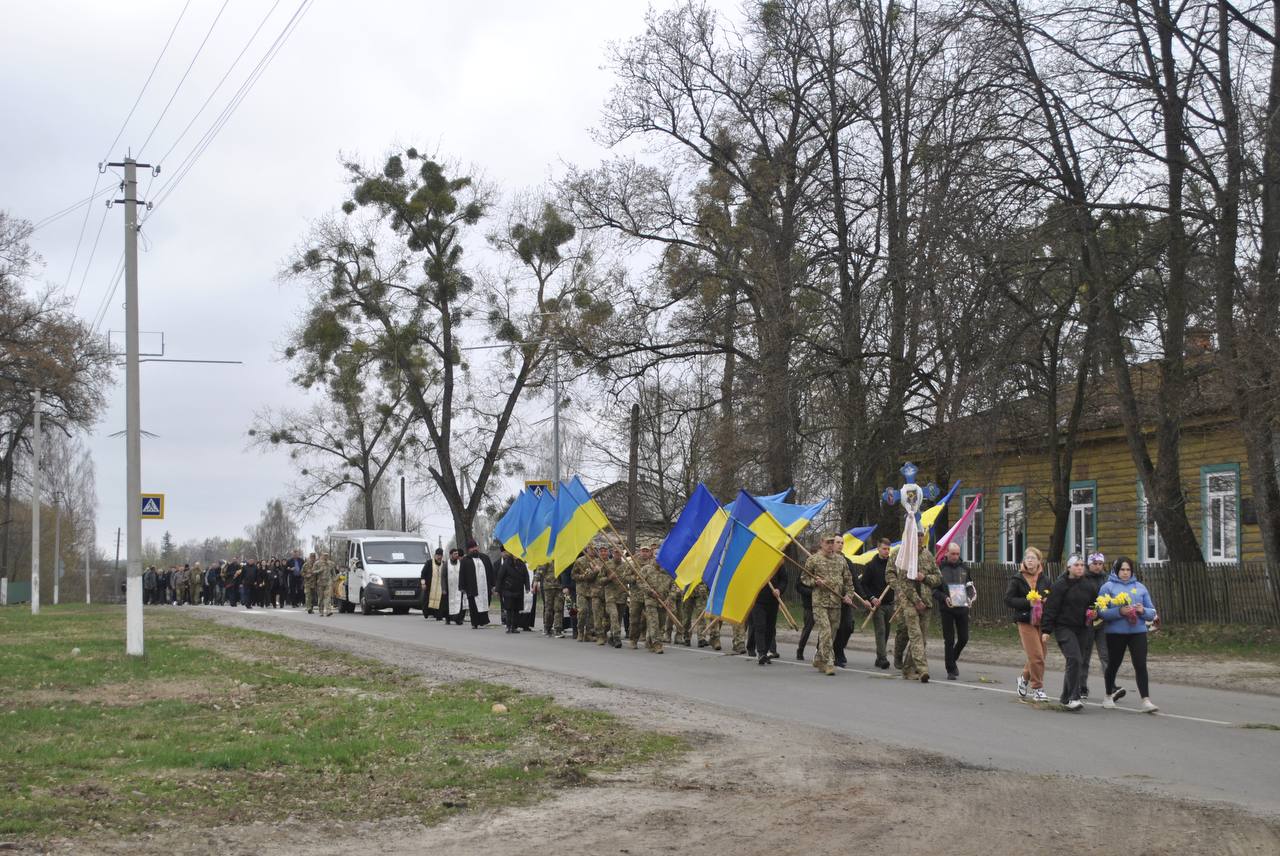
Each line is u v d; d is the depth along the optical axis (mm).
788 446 31078
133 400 20703
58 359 46906
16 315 46469
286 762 10430
